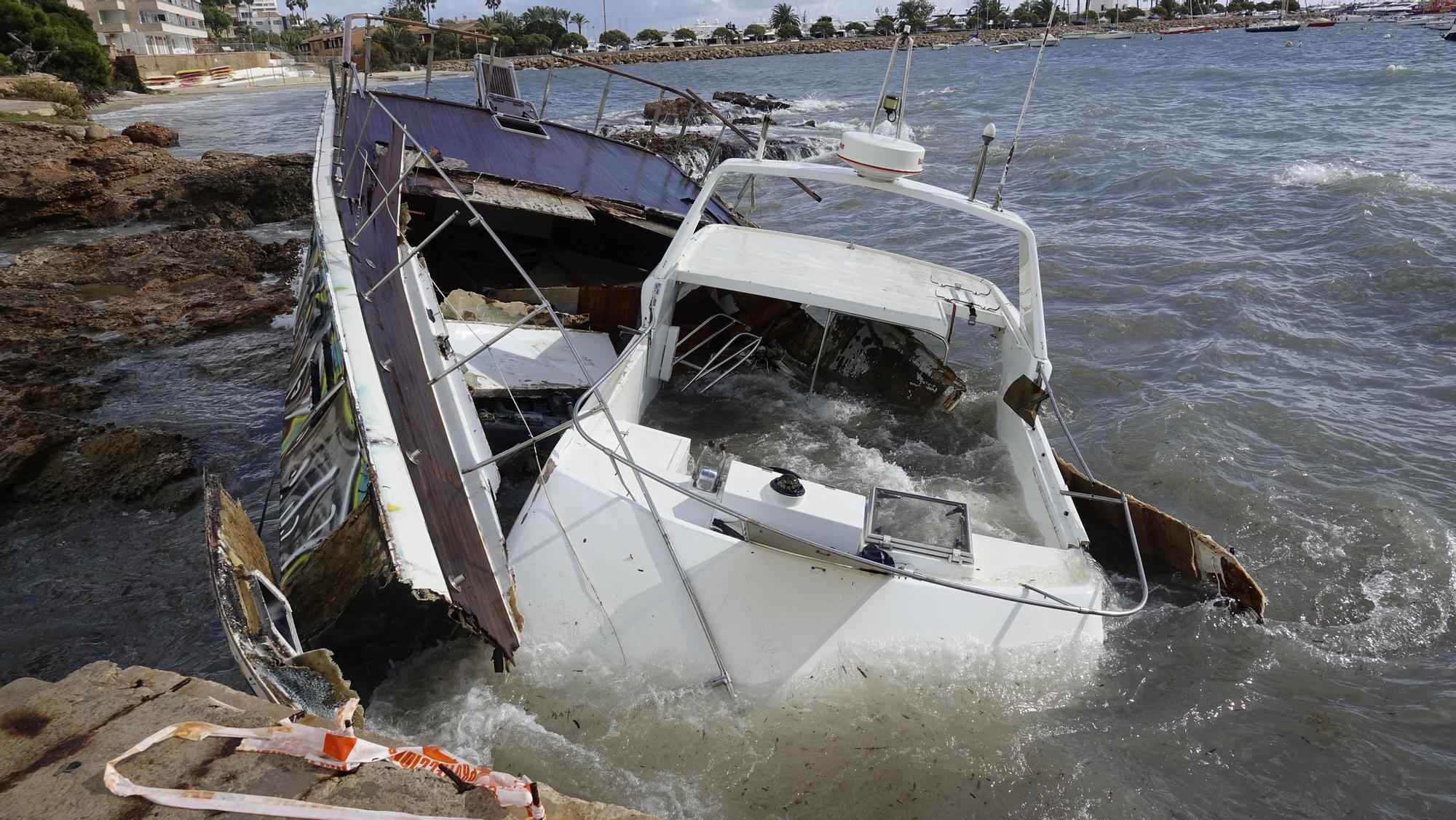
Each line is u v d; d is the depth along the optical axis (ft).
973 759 10.74
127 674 8.45
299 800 7.02
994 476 16.07
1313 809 10.48
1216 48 206.80
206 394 23.09
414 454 12.78
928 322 16.63
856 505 12.05
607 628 11.45
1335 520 17.03
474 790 7.37
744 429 17.62
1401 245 32.78
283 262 35.94
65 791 6.93
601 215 25.52
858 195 47.91
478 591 11.36
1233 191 44.65
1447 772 11.07
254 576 11.13
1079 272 33.04
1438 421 21.04
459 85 142.20
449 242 26.84
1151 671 12.44
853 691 11.23
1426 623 14.14
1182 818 10.23
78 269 33.71
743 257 18.69
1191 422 20.84
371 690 11.55
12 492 17.98
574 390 17.54
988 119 83.30
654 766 10.46
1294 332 26.58
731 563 11.53
